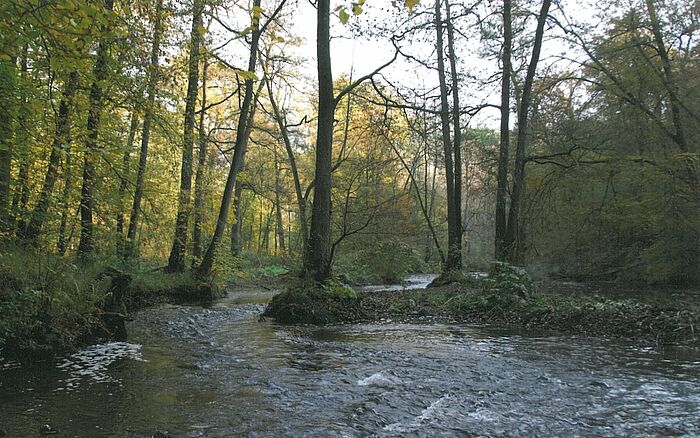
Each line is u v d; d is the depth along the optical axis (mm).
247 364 7293
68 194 10352
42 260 9031
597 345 8750
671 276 20172
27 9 4570
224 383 6277
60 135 8547
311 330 10539
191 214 18672
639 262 21594
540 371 6891
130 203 14055
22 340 7180
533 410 5289
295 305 11766
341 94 13930
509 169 20781
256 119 29281
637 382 6320
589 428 4773
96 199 11242
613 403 5500
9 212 9445
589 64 19688
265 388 6066
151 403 5477
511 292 12984
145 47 9273
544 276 25172
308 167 34125
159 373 6730
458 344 8875
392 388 6066
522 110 17391
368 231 19844
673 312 10531
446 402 5555
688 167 18312
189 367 7074
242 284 24969
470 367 7117
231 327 10812
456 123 21344
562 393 5875
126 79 8945
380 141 24266
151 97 10180
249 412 5211
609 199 22625
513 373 6789
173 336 9531
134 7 9156
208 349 8359
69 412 5148
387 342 9078
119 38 8422
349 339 9406
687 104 19750
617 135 21203
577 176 20172
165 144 14789
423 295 15578
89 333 8414
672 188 18422
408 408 5355
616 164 18375
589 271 25453
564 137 20250
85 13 4742
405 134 20875
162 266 20500
